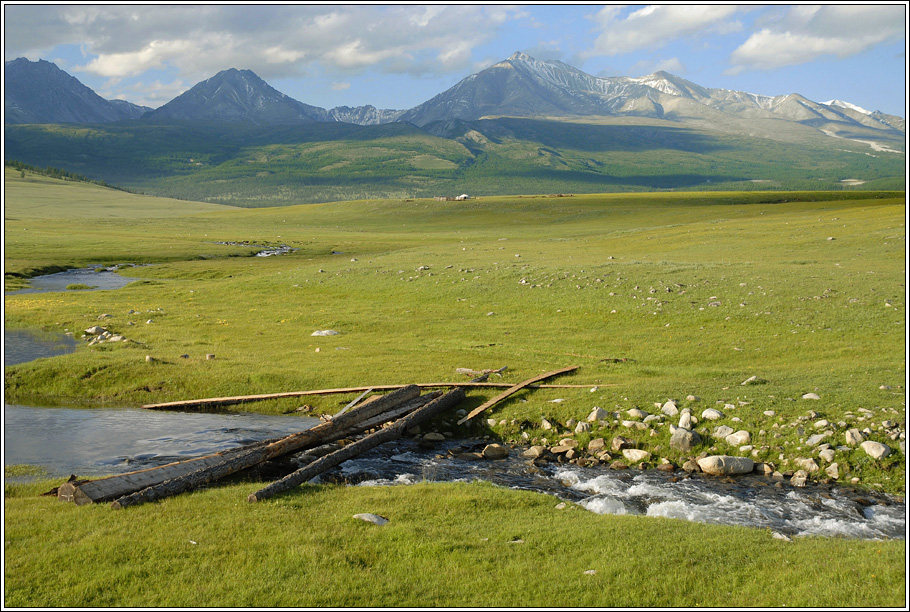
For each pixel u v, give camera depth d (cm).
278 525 1230
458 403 2320
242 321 4078
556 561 1101
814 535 1280
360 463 1781
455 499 1411
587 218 13362
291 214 17075
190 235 11875
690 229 8019
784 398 2067
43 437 2003
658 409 2056
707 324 3450
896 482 1559
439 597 964
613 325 3597
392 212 16212
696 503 1481
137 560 1066
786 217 8569
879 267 4472
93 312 4369
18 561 1052
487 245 8106
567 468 1769
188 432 2073
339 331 3747
